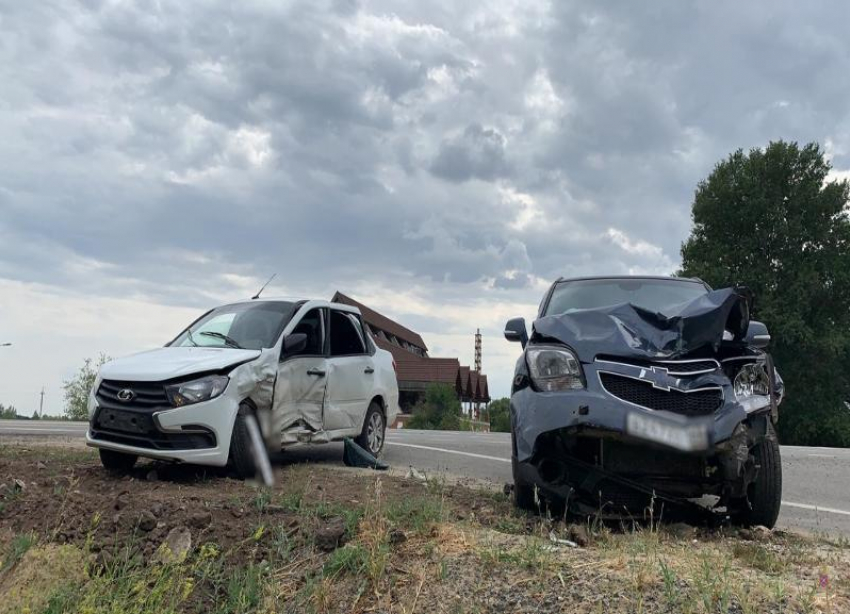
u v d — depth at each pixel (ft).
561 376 15.42
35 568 13.10
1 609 12.30
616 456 15.11
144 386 20.02
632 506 15.35
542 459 15.48
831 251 124.26
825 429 119.14
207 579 12.38
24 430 42.09
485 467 28.04
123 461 21.34
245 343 22.72
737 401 14.92
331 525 13.23
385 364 29.37
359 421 26.71
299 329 24.23
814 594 10.19
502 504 17.40
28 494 16.34
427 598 11.10
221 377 20.17
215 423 19.69
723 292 15.55
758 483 15.79
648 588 10.42
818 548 14.60
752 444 15.06
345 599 11.49
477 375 201.57
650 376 14.88
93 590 12.10
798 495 24.62
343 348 26.81
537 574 11.16
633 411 14.55
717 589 10.18
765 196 127.44
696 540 14.46
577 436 15.17
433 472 25.66
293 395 22.80
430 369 167.94
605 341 15.51
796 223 123.65
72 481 17.48
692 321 15.26
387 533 12.88
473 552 12.09
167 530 13.60
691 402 14.78
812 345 116.88
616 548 12.64
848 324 121.19
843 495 24.80
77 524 14.16
